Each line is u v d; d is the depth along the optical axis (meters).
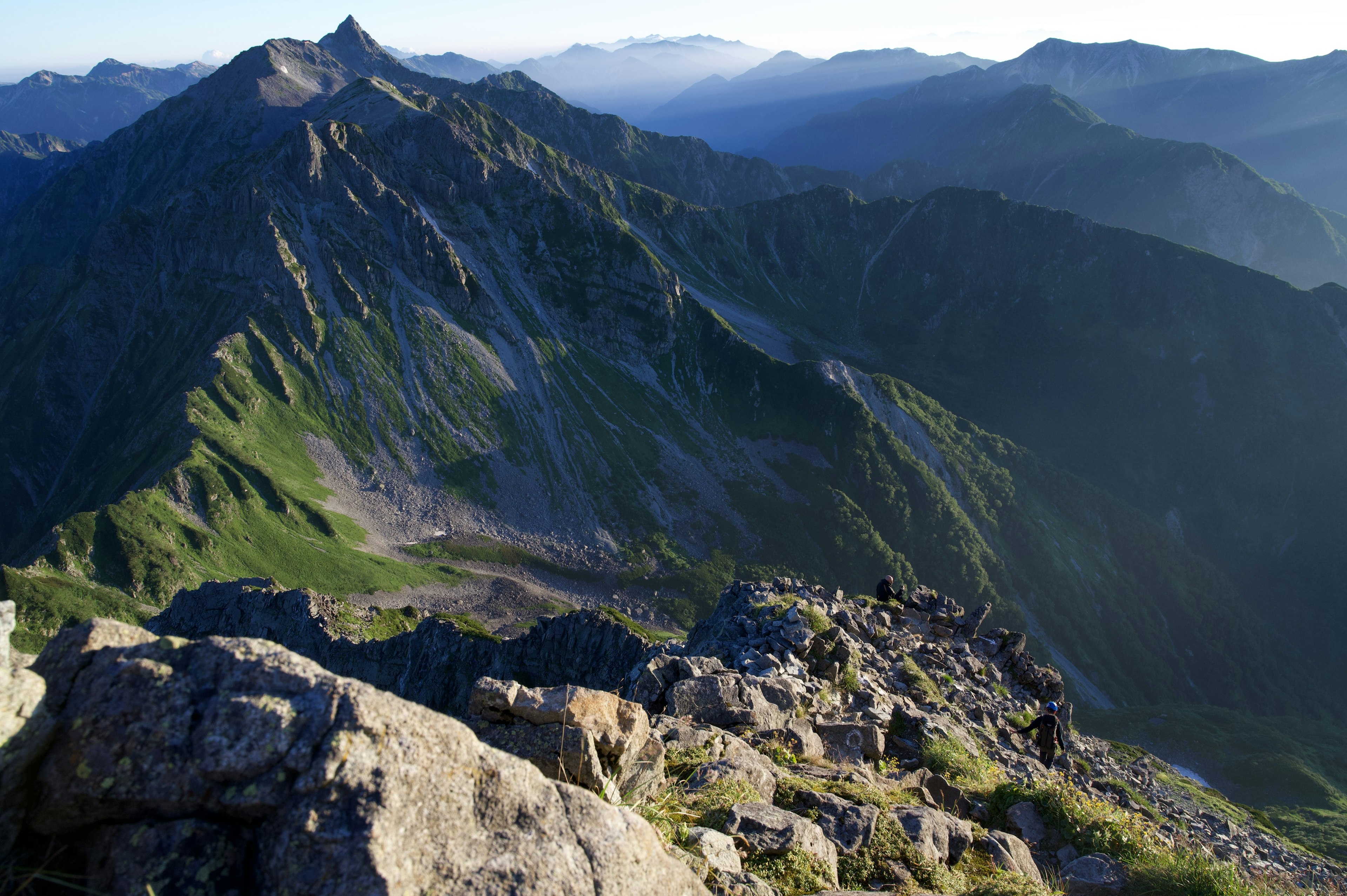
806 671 26.36
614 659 79.44
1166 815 33.25
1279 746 140.62
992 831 16.62
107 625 7.26
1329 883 30.14
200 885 6.05
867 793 15.79
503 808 7.06
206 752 6.26
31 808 6.23
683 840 11.05
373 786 6.28
